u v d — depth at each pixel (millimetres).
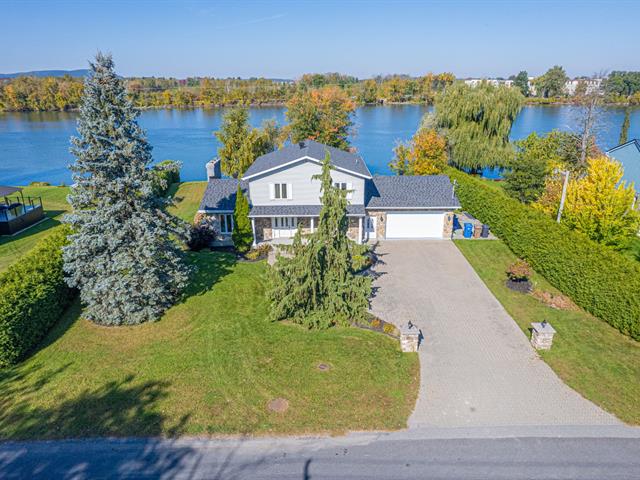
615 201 24906
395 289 24344
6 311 16953
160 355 18000
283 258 19938
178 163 23250
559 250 23875
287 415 14641
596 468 12586
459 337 19547
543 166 37781
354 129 80438
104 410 14820
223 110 149875
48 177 59781
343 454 13148
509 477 12289
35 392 15727
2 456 13008
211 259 28438
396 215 32031
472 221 35844
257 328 20109
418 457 13031
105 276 20469
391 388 16062
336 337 19438
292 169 29625
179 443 13508
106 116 19703
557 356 18000
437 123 52406
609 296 20000
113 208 19938
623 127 60406
